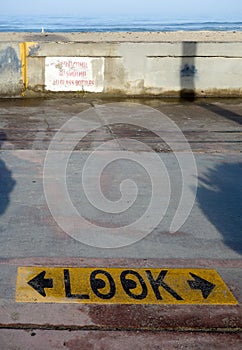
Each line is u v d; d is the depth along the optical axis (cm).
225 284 311
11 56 980
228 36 4206
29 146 619
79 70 1015
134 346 250
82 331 260
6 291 294
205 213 425
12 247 350
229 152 619
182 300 292
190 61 1043
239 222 408
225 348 251
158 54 1026
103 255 344
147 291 300
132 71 1034
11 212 412
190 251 355
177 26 9719
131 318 273
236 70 1060
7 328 260
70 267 326
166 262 337
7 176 502
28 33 4478
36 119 791
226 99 1049
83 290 299
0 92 1002
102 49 1006
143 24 11381
